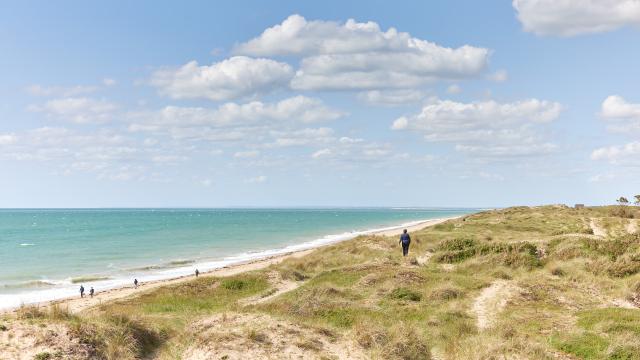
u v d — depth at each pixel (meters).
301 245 101.12
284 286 34.03
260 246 99.88
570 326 19.94
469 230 59.44
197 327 19.06
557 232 58.69
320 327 18.98
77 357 15.41
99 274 61.50
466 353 17.41
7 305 41.56
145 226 189.25
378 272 32.19
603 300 24.83
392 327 19.34
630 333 18.11
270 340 17.25
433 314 22.84
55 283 54.38
